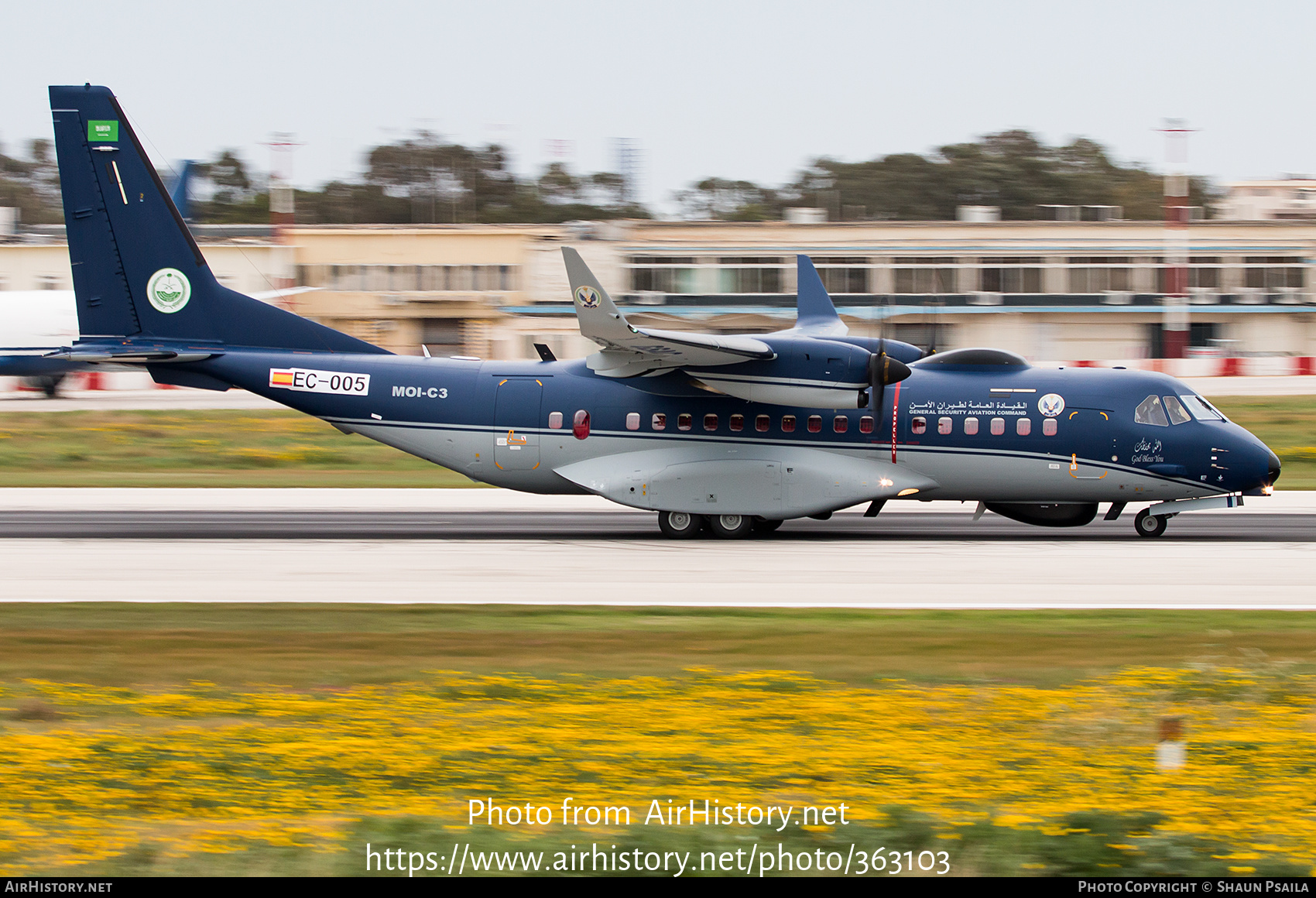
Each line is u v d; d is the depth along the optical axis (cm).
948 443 7512
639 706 3884
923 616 5325
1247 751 3384
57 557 7075
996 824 2822
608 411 7750
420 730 3622
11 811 2947
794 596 5800
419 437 7962
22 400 19075
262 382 8088
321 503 9875
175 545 7531
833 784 3120
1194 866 2631
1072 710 3806
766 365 7338
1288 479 11419
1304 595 5778
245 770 3247
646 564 6744
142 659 4609
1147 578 6250
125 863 2625
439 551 7262
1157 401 7494
